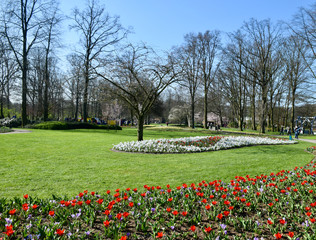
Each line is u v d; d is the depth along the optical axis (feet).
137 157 30.01
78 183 18.37
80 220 10.73
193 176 21.11
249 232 10.05
